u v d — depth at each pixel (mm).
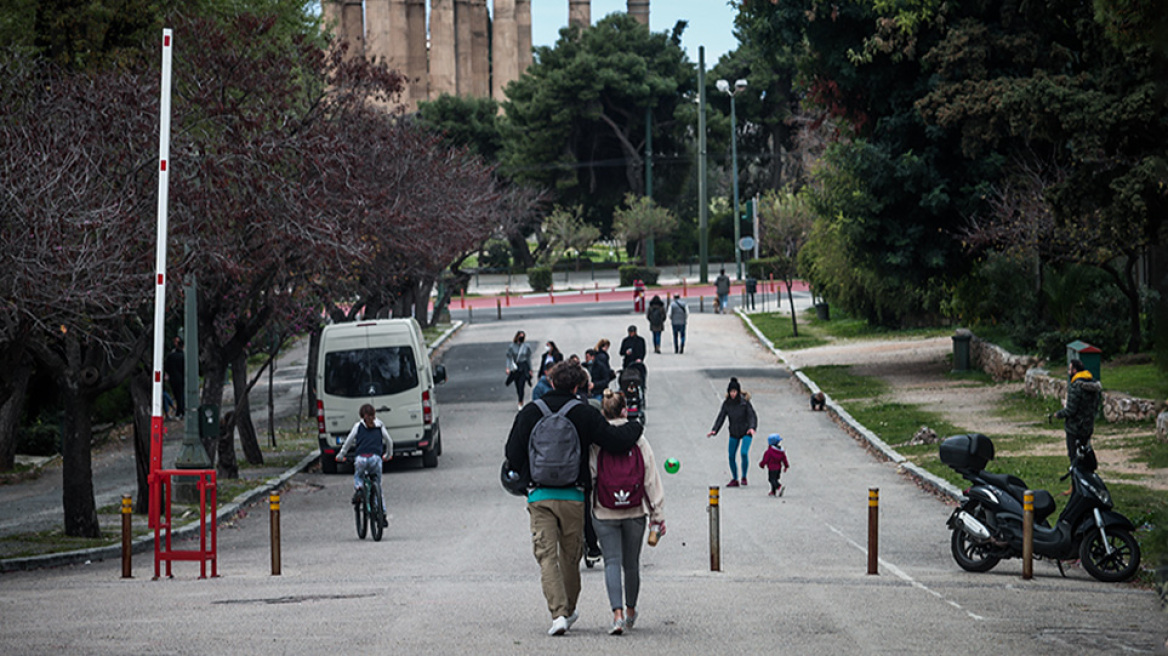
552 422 10797
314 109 30188
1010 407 35094
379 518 21438
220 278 26953
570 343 62562
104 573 18578
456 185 50219
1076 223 33438
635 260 119812
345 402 32500
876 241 43656
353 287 40438
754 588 14523
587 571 16938
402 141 40781
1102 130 27875
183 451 26922
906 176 41344
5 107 21438
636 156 115375
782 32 43125
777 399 42375
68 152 20469
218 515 24797
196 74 26625
